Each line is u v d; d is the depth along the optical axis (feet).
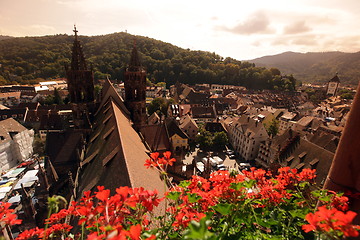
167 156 17.20
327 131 176.24
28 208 61.46
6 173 161.07
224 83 588.50
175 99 397.19
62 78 614.34
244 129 179.83
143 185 38.42
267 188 16.12
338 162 13.12
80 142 94.53
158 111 247.50
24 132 194.59
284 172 19.10
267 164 149.38
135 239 8.36
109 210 10.87
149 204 12.00
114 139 57.98
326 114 283.79
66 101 309.63
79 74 98.58
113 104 91.91
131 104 111.75
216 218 15.40
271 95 464.24
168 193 13.75
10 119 193.67
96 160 61.36
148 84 490.90
